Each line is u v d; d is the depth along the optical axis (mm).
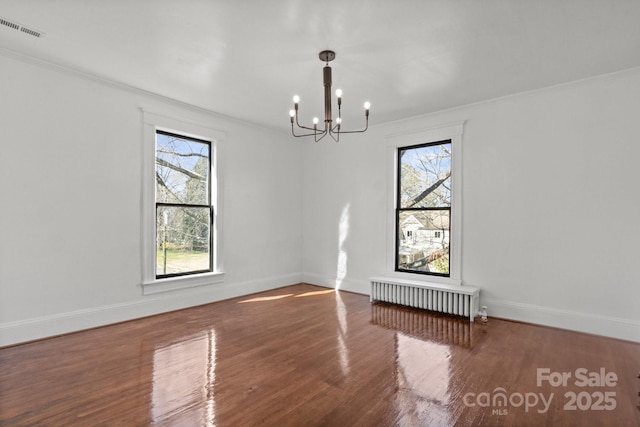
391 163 4926
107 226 3619
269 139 5457
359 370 2580
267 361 2734
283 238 5699
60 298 3295
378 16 2379
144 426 1871
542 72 3289
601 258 3369
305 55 2957
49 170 3232
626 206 3248
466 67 3176
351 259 5375
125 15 2400
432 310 4246
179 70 3305
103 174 3590
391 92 3799
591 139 3424
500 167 3980
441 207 4523
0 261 2957
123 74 3406
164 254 4207
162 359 2762
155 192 4047
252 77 3434
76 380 2393
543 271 3695
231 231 4902
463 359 2785
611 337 3287
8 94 3000
